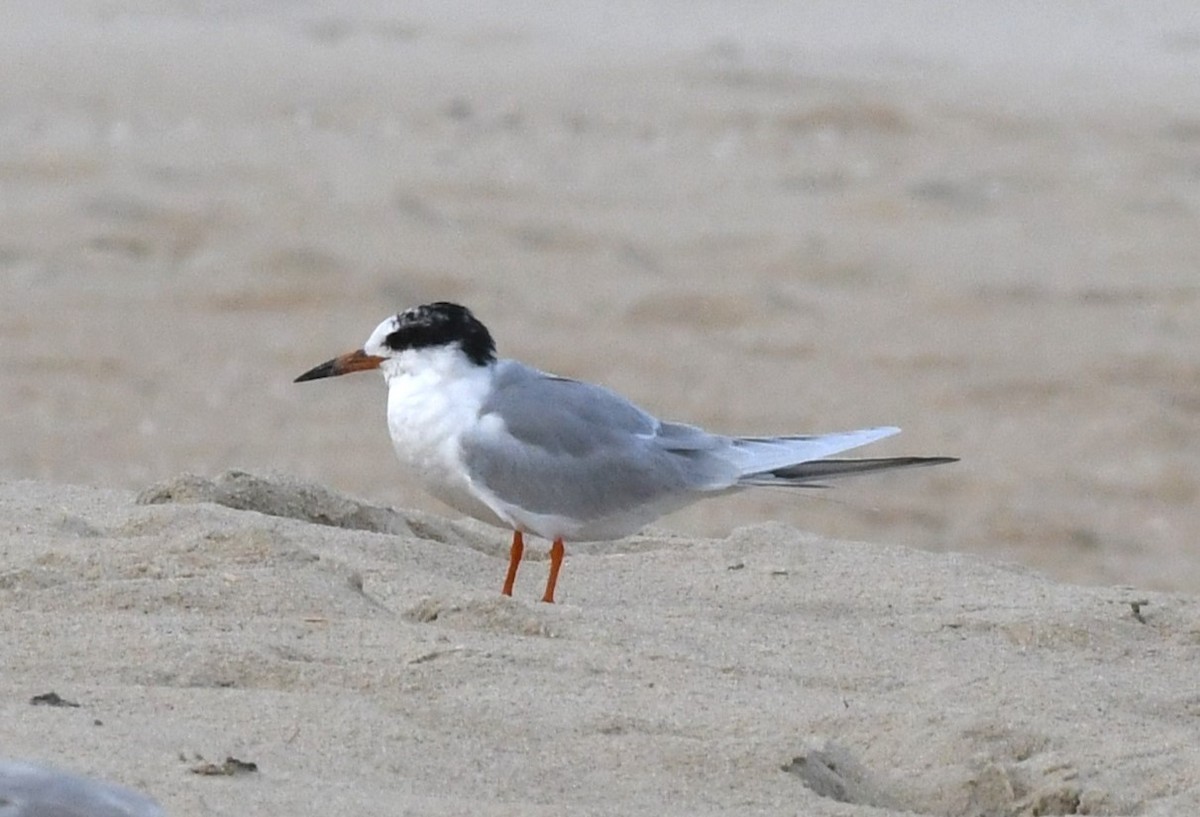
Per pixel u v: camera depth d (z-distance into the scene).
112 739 5.71
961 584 8.51
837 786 6.13
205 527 7.91
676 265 21.33
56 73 28.89
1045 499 15.57
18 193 22.44
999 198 24.88
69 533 8.06
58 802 4.16
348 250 21.05
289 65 30.45
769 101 28.94
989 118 28.86
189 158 24.55
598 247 21.81
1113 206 24.69
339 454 15.77
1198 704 7.01
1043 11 38.31
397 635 6.87
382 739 6.02
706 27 35.81
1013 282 21.44
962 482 15.90
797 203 24.16
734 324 19.56
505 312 19.42
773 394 17.59
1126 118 29.52
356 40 33.03
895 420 17.22
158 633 6.72
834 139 27.27
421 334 7.70
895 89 30.36
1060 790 6.16
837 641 7.53
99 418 16.22
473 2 37.41
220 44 31.92
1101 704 6.88
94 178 23.27
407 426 7.72
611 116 27.86
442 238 21.75
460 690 6.46
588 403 7.73
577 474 7.62
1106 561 14.35
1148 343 19.70
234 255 20.62
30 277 19.67
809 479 7.88
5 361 17.42
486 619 7.21
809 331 19.52
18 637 6.66
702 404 17.20
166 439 15.90
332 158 25.06
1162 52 35.28
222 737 5.87
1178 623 8.00
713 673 6.91
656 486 7.72
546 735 6.18
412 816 5.38
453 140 26.30
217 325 18.75
